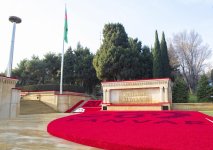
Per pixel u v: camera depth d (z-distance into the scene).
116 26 42.59
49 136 10.98
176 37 58.91
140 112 19.70
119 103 28.31
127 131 11.23
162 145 8.06
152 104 25.94
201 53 57.25
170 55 56.50
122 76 39.19
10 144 8.36
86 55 51.41
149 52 43.81
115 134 10.42
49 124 14.84
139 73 39.84
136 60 39.81
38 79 52.53
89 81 50.56
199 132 10.47
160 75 37.91
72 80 51.16
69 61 51.19
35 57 55.41
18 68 53.59
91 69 49.78
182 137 9.43
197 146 7.87
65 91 37.50
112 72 39.19
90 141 9.05
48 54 54.47
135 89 27.81
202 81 30.31
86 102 34.56
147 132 10.80
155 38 39.66
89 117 17.41
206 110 24.47
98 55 41.59
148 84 27.06
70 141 9.84
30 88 38.56
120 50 39.50
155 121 14.16
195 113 17.98
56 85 38.03
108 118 16.34
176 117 15.70
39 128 13.77
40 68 52.16
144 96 27.27
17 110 21.61
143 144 8.23
